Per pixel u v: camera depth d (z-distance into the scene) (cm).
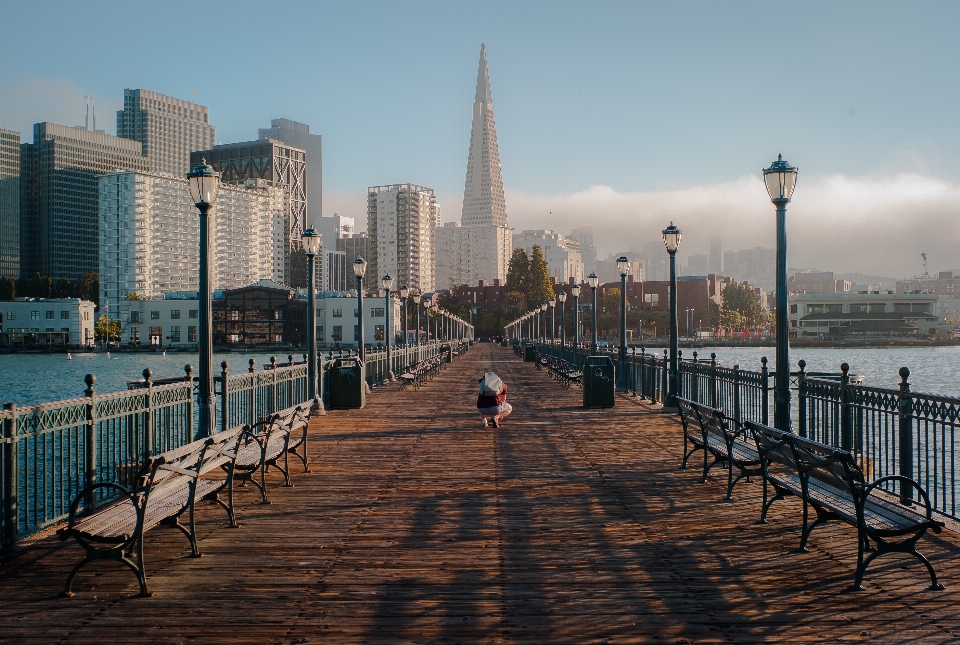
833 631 510
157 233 19425
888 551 589
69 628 518
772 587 595
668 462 1173
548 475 1069
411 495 938
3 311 14938
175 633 509
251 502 902
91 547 579
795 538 737
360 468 1125
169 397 993
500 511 853
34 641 497
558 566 651
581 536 746
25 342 14862
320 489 974
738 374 1453
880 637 500
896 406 834
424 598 573
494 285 17775
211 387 1043
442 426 1620
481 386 1603
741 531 764
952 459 738
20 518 1337
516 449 1305
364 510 859
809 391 1084
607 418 1755
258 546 713
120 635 506
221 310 13825
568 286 17225
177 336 14325
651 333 15912
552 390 2641
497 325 16225
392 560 669
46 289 16775
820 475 675
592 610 548
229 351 13312
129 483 880
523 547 708
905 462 809
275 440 1034
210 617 536
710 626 519
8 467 680
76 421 776
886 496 850
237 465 877
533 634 505
